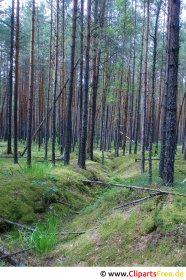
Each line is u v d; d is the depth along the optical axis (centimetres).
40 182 1076
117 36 2327
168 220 612
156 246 585
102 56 2644
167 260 548
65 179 1227
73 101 2944
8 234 787
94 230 725
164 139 1280
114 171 2194
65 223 909
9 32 2962
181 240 569
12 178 1088
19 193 960
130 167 2133
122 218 698
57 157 2053
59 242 749
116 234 661
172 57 779
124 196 806
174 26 781
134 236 629
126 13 2438
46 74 3866
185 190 714
